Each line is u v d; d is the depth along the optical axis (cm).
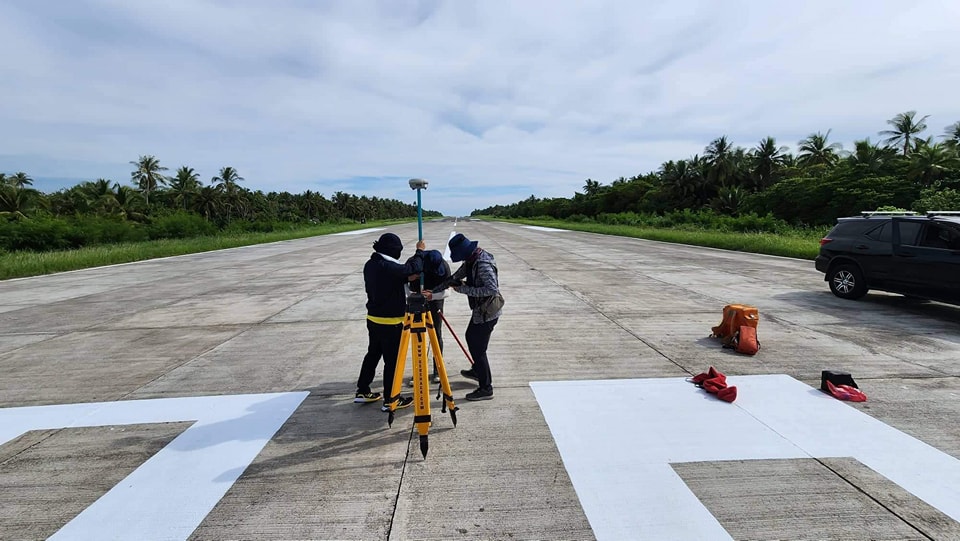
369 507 271
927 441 336
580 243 2588
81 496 286
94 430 375
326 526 255
